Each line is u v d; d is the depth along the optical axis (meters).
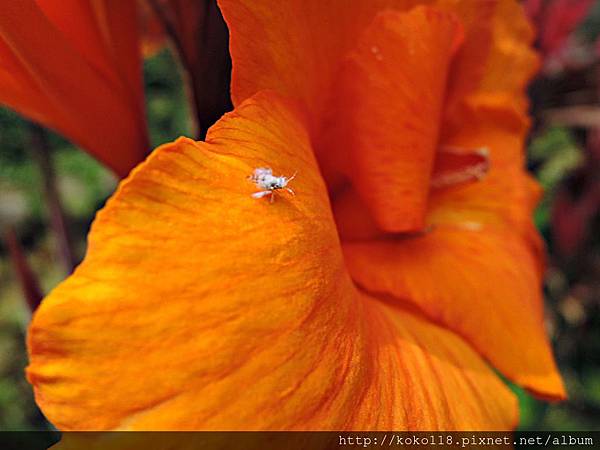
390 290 0.09
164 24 0.09
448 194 0.11
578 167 0.21
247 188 0.06
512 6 0.11
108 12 0.09
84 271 0.05
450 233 0.10
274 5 0.07
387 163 0.09
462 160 0.10
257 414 0.06
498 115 0.11
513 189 0.11
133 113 0.09
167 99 0.34
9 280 0.28
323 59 0.08
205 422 0.05
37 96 0.08
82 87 0.08
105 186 0.31
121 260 0.05
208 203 0.06
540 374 0.10
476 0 0.10
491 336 0.09
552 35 0.18
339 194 0.09
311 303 0.06
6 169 0.31
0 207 0.30
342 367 0.07
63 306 0.05
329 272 0.07
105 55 0.09
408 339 0.08
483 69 0.11
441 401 0.08
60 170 0.31
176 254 0.05
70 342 0.05
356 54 0.08
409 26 0.08
